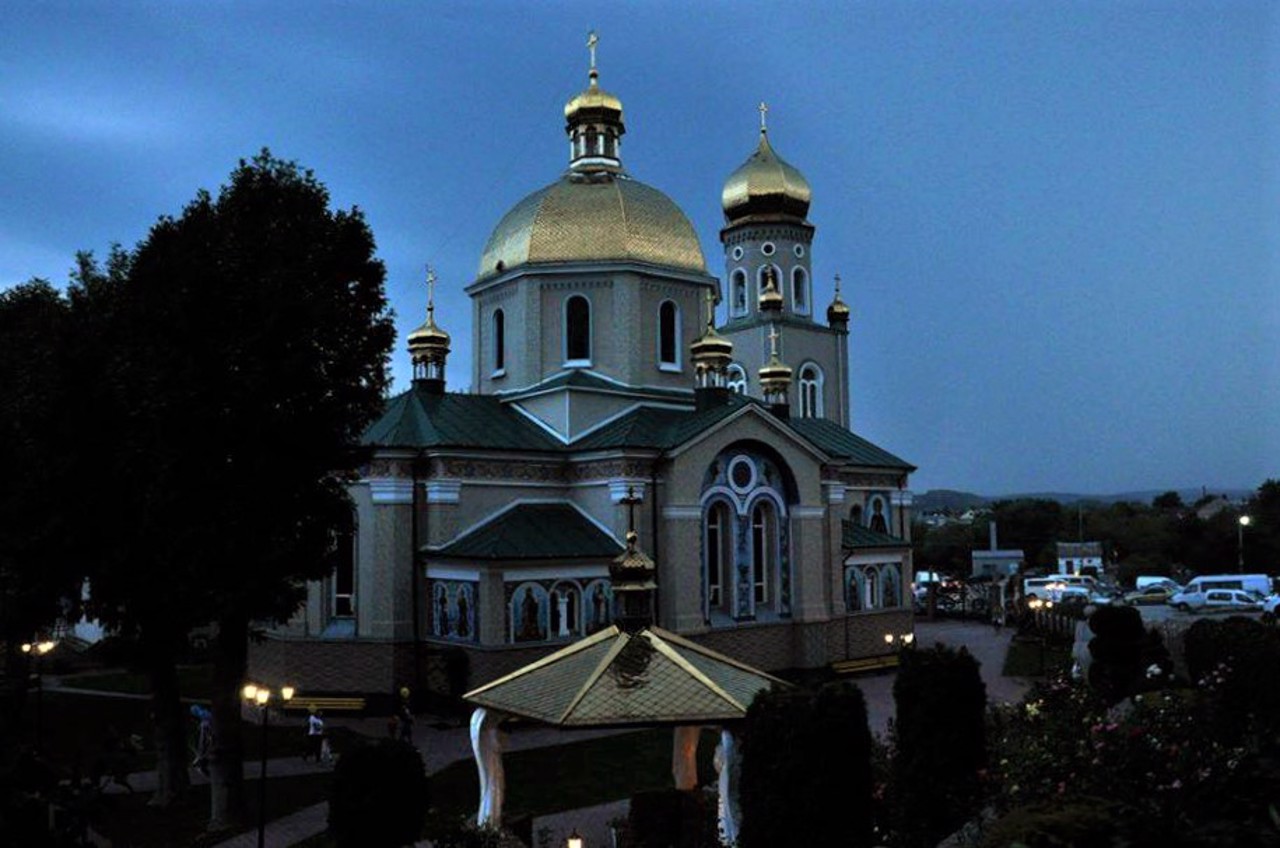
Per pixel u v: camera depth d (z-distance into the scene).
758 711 14.51
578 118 49.00
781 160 77.25
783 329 73.81
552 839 22.70
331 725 36.41
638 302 44.94
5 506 26.03
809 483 45.03
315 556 25.61
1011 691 40.19
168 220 25.88
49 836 10.35
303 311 24.56
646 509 40.34
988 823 14.09
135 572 24.28
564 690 18.02
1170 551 114.50
